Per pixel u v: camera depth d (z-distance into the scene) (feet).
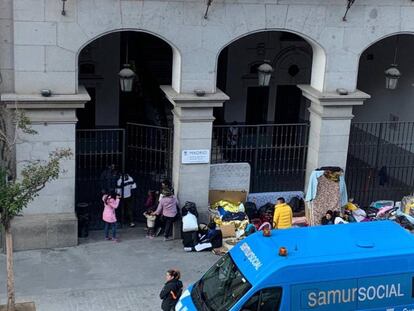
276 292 38.37
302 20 58.34
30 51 53.52
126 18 54.70
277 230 43.14
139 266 55.31
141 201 66.18
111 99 80.43
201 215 60.85
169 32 55.88
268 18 57.52
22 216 56.59
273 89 84.38
